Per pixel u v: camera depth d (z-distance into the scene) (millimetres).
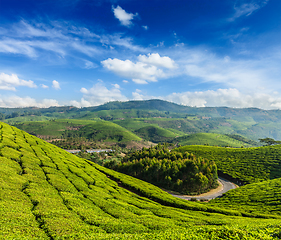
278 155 140375
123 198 49281
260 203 66062
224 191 101062
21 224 21125
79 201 35406
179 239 18703
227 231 19891
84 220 27578
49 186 38438
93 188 49344
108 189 54094
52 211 27031
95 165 93438
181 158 136125
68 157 80438
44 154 65125
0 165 38375
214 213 51531
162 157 141000
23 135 79625
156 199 62625
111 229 26250
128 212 36406
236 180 118438
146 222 31828
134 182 80250
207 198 89688
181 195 95125
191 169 109562
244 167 132250
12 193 29000
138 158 156000
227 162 148125
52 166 53750
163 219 36094
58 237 20047
